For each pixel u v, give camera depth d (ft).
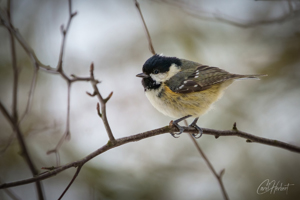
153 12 43.55
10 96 39.93
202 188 37.17
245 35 42.80
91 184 36.60
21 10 42.16
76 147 38.32
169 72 28.94
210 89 29.14
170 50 42.98
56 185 36.81
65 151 37.91
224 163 38.29
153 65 28.71
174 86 28.17
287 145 24.52
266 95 40.73
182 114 28.81
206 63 41.98
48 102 40.19
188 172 38.14
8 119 28.43
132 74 42.39
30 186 36.91
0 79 40.01
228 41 42.98
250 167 37.81
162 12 43.29
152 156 38.99
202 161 38.60
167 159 38.91
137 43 43.34
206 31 43.29
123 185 36.99
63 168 17.84
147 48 43.11
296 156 37.32
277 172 37.22
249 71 41.47
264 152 38.27
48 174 17.42
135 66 42.75
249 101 40.40
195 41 43.11
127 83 42.09
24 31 41.70
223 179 37.68
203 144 39.34
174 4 37.22
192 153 39.11
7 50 40.29
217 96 29.81
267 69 41.39
